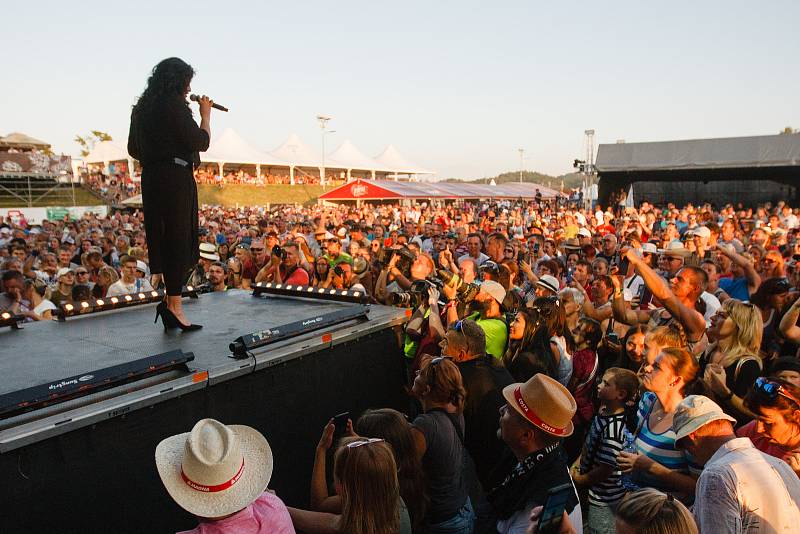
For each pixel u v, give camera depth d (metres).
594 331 4.61
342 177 72.12
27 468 2.04
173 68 3.24
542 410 2.53
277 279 7.27
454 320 4.55
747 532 2.30
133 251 9.16
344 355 3.56
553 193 61.09
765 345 4.92
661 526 1.95
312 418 3.30
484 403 3.30
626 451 3.28
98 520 2.25
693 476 2.99
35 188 35.91
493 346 4.32
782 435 2.68
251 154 53.81
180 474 1.98
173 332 3.50
